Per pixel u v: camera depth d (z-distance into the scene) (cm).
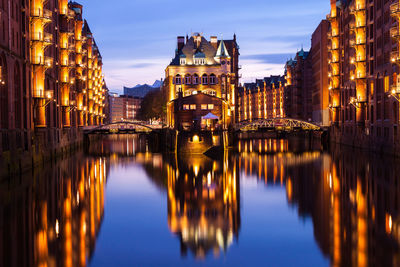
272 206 3250
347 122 8881
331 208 3089
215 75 10562
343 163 5791
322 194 3631
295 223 2728
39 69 5609
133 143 12281
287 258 2105
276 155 7381
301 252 2184
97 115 14150
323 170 5175
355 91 8269
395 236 2359
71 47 8669
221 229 2644
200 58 10562
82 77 10138
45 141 5981
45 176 4641
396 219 2703
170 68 10506
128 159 6975
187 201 3497
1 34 4188
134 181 4566
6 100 4319
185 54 10669
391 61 5647
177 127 8350
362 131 7744
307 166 5641
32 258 2061
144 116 16438
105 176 4931
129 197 3666
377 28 6900
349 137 8644
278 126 11262
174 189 4062
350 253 2111
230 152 8106
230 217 2938
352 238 2352
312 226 2639
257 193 3791
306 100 14000
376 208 3011
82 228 2614
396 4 5553
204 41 10931
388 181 4100
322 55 11719
